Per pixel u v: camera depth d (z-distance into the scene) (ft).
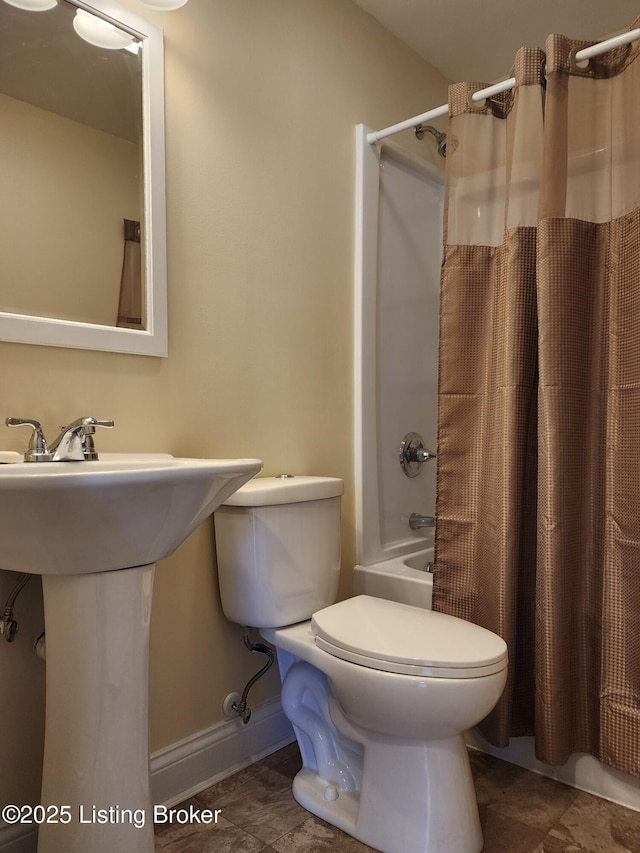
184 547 4.91
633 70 4.77
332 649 4.19
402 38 7.35
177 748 4.80
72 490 2.68
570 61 4.97
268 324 5.64
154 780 4.61
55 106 4.24
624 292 4.83
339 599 6.42
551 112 4.93
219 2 5.24
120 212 4.52
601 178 4.99
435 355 8.03
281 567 4.85
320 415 6.22
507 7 6.75
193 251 4.99
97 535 3.01
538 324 5.02
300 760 5.43
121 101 4.55
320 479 5.31
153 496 3.01
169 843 4.28
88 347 4.25
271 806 4.72
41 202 4.14
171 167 4.83
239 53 5.41
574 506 4.99
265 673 5.60
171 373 4.82
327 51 6.33
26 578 3.81
